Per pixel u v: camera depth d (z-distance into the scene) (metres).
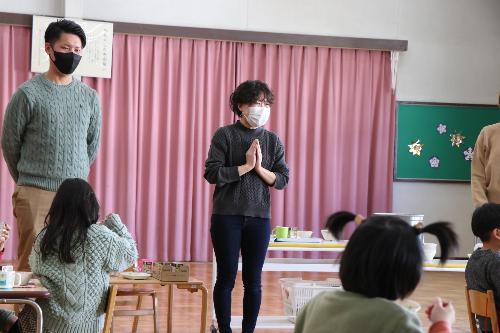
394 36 10.28
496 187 4.75
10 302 3.09
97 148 4.40
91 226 3.59
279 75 9.88
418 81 10.34
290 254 9.98
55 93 4.16
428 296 7.45
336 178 10.05
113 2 9.59
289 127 9.92
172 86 9.66
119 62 9.50
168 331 4.77
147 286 7.29
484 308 3.45
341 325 1.75
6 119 4.14
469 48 10.44
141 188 9.59
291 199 9.95
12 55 9.17
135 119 9.53
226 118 9.78
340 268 1.81
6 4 9.27
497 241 3.65
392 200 10.20
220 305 4.26
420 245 1.78
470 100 10.43
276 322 5.41
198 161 9.70
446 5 10.40
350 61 10.10
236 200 4.23
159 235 9.64
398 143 10.25
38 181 4.12
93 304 3.57
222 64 9.77
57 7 9.38
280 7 10.01
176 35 9.58
